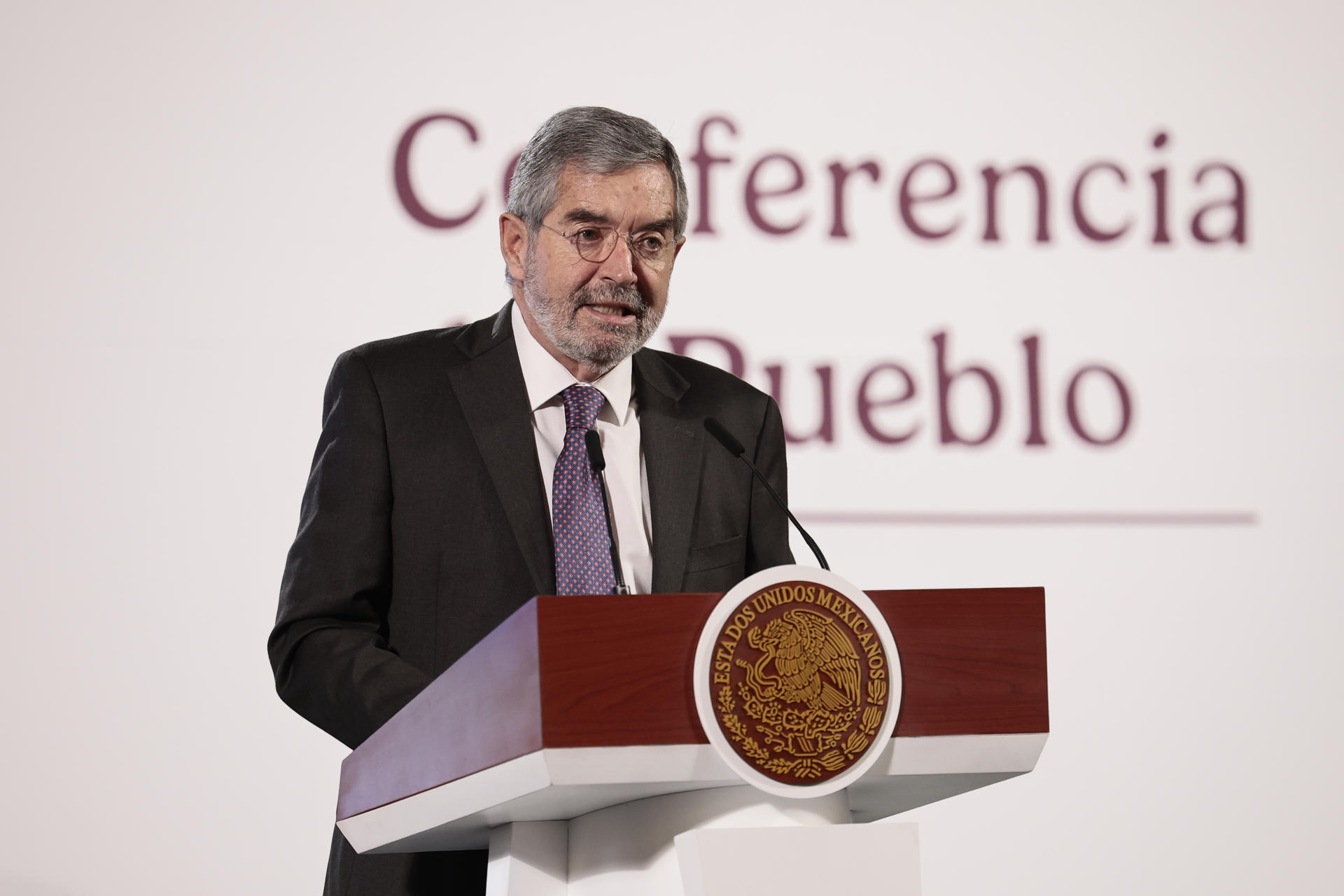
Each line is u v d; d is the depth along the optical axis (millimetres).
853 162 12117
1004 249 12211
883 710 4059
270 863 10453
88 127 11039
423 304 11398
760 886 3840
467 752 4152
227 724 10547
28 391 10641
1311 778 11867
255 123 11320
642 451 6422
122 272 10930
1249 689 11914
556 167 6230
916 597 4227
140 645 10523
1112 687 11781
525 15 11836
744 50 12094
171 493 10750
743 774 3857
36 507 10523
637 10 11984
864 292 11969
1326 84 12820
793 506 11641
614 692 3795
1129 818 11633
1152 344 12273
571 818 4594
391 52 11609
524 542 5949
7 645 10328
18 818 10156
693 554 6234
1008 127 12367
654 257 6312
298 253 11250
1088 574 11906
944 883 11352
